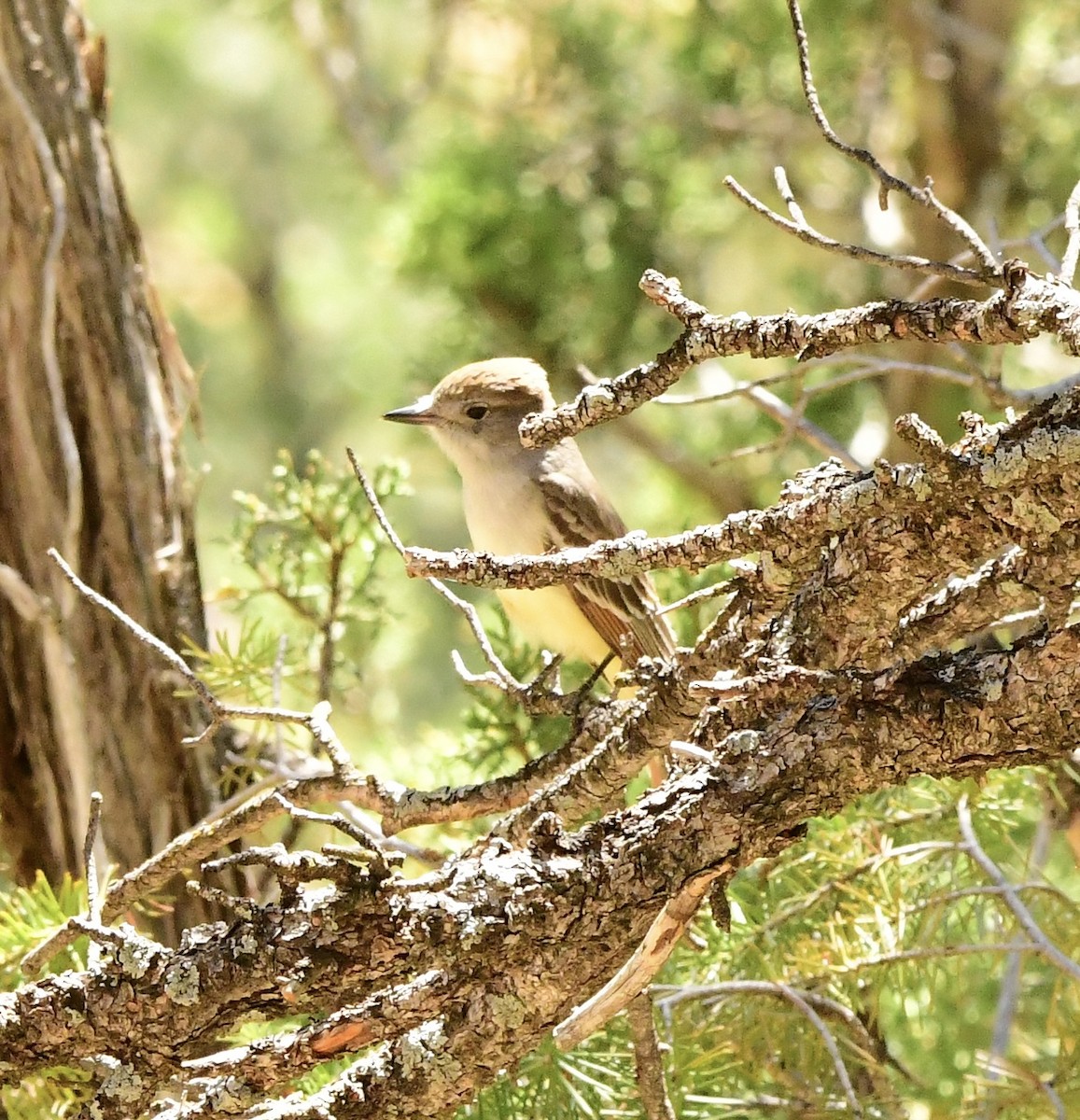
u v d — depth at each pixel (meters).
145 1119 4.94
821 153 16.12
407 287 15.38
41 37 8.01
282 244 24.47
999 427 4.15
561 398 14.72
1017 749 4.43
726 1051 6.61
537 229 14.65
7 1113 5.83
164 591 8.00
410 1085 4.65
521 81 17.11
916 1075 8.29
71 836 7.90
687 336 4.23
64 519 7.84
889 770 4.52
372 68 20.02
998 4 14.87
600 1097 6.50
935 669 4.50
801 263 15.77
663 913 4.57
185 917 7.71
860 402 13.65
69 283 7.91
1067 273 4.27
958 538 4.19
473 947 4.39
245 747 8.24
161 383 8.28
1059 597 4.19
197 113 23.66
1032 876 7.11
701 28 16.16
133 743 7.85
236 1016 4.43
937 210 4.20
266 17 19.09
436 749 9.06
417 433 16.48
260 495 21.75
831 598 4.50
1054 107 15.22
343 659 9.30
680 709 4.96
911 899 7.06
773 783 4.54
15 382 7.81
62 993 4.42
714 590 4.75
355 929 4.36
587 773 5.15
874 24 15.74
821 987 7.06
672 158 15.34
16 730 7.89
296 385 23.36
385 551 9.45
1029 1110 6.62
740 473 13.66
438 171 15.20
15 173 7.81
